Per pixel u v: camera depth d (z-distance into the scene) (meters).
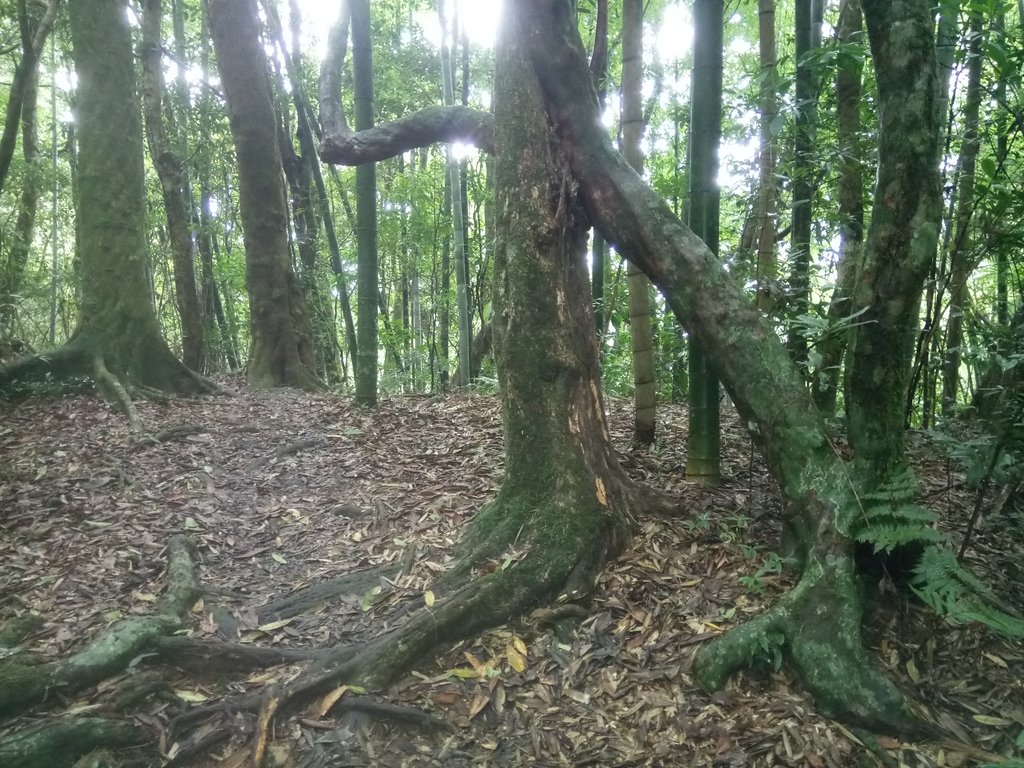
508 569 3.29
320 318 11.33
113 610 3.41
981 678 2.72
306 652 3.02
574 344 3.71
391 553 3.83
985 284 6.59
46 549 4.01
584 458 3.64
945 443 3.87
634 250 3.53
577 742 2.60
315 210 11.79
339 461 5.23
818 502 2.95
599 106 3.73
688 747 2.55
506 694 2.82
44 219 13.10
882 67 2.78
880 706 2.53
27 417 5.90
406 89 12.76
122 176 6.76
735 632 2.86
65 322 12.54
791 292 4.25
